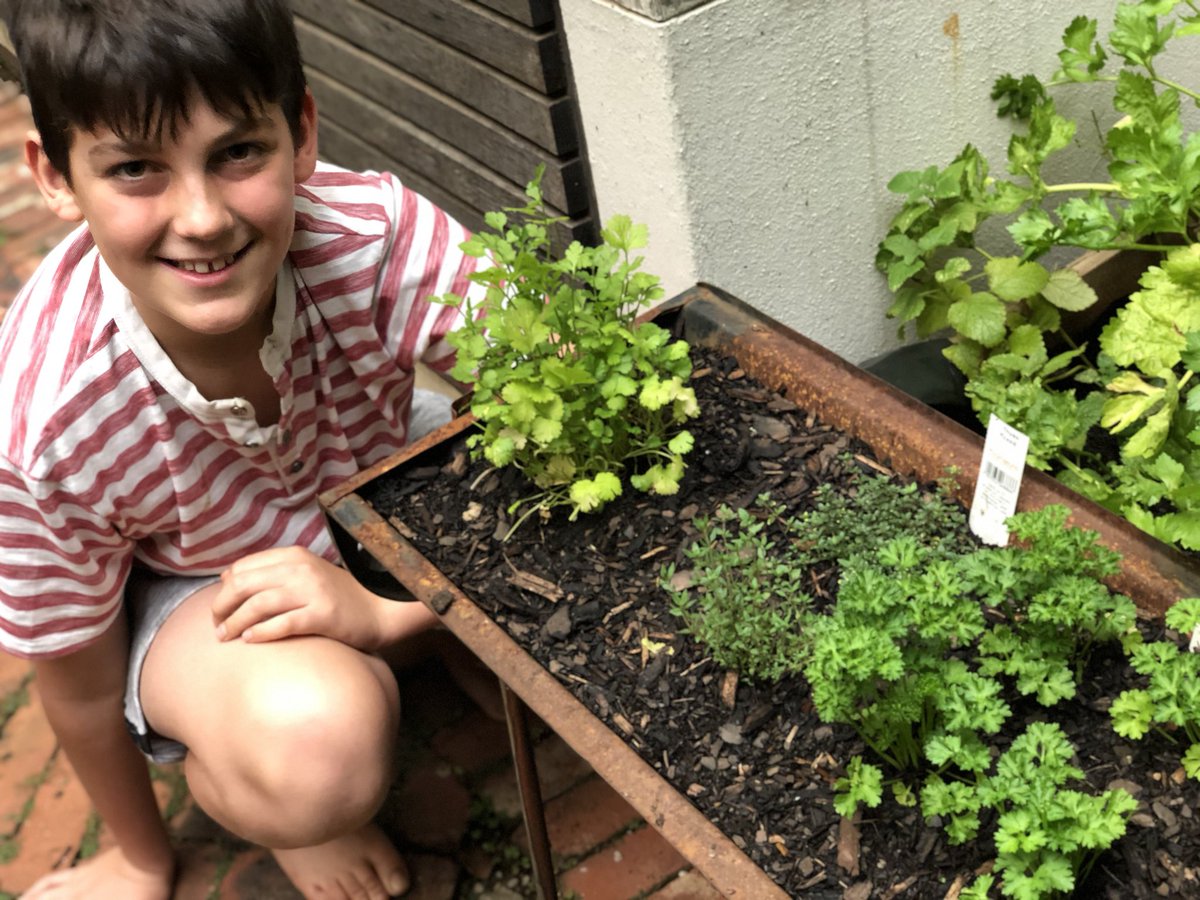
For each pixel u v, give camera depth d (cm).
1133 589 127
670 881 181
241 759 157
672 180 181
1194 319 159
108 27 114
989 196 191
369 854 185
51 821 205
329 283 157
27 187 348
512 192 225
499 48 202
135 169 124
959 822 111
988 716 114
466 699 216
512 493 156
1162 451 158
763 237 192
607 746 123
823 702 115
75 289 147
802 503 148
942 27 188
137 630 175
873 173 196
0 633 158
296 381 162
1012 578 122
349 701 157
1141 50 180
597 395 149
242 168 127
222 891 192
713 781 123
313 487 177
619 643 137
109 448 151
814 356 160
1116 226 176
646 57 170
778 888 109
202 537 169
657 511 151
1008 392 171
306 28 260
